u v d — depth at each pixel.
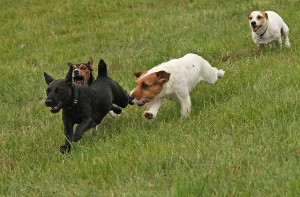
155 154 9.30
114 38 23.00
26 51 22.80
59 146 11.58
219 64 16.28
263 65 14.58
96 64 19.14
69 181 9.10
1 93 17.19
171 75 11.42
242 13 23.19
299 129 9.56
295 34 18.56
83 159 9.84
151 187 8.25
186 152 9.23
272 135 9.49
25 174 9.90
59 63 20.14
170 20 23.89
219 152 9.16
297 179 7.53
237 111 10.90
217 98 12.59
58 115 14.03
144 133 10.70
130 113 12.93
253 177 7.91
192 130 10.45
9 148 11.84
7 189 9.33
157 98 11.38
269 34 16.72
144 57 18.97
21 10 29.28
